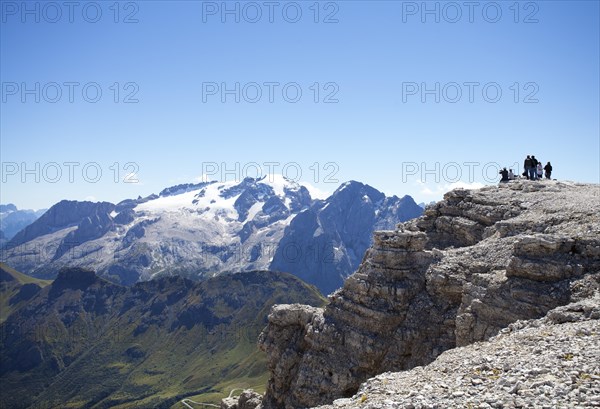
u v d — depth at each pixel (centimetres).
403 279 5200
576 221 5062
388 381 2873
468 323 4319
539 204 6041
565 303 3925
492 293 4341
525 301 4106
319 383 5044
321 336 5231
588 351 2491
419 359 4719
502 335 3559
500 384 2302
